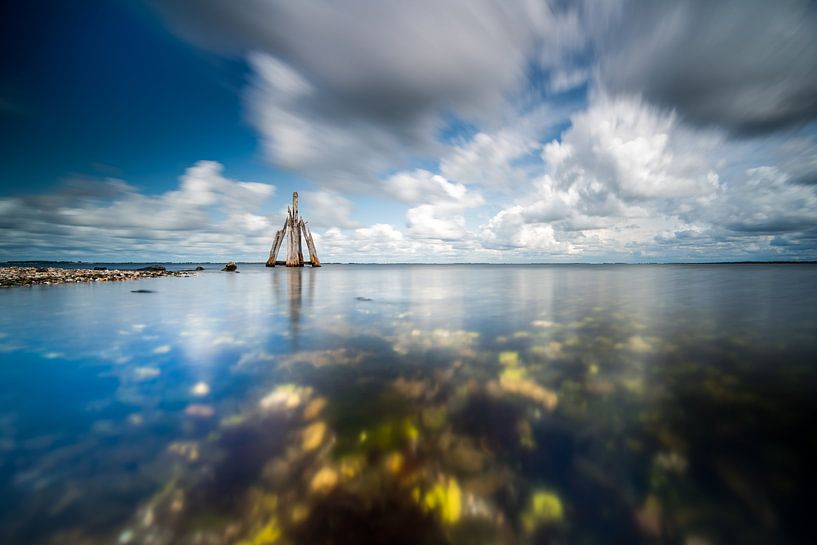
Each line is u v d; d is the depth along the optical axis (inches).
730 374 161.8
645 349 211.3
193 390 143.2
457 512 75.0
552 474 86.8
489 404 128.7
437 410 123.3
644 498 78.0
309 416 119.0
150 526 70.6
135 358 191.9
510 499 78.7
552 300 510.3
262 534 69.1
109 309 394.0
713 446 98.2
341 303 468.4
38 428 110.7
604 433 106.3
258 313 369.7
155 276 1142.3
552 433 106.5
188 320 323.6
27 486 81.9
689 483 82.6
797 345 220.2
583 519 72.8
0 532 68.4
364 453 96.3
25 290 596.1
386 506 76.9
